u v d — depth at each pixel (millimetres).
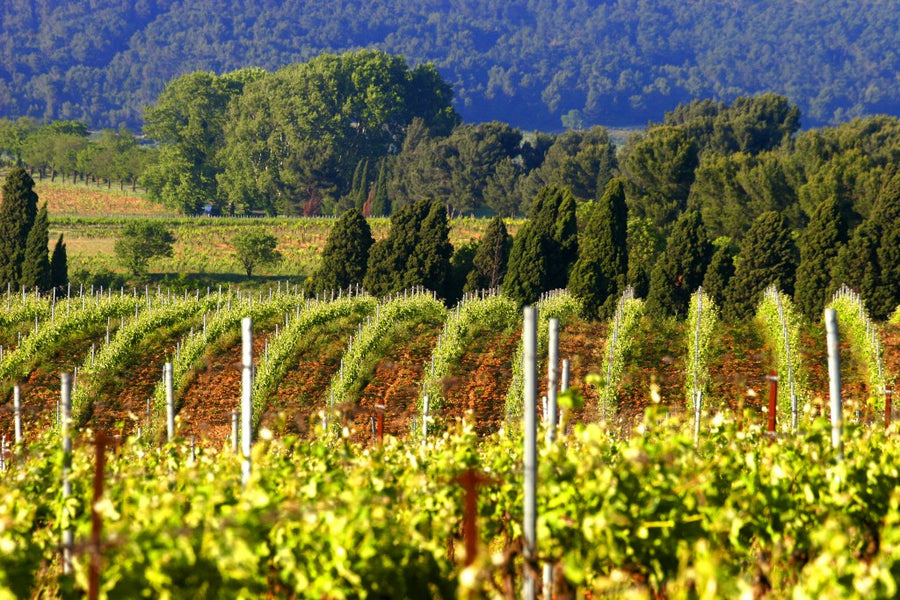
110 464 19578
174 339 67438
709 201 139250
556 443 15633
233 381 54938
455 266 112750
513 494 15469
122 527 13867
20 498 16797
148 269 154875
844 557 11852
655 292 93375
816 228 87125
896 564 12383
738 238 136375
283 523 13508
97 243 177250
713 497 14430
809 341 61156
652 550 14000
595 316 90562
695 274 93750
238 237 153625
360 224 105062
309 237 184375
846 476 14898
